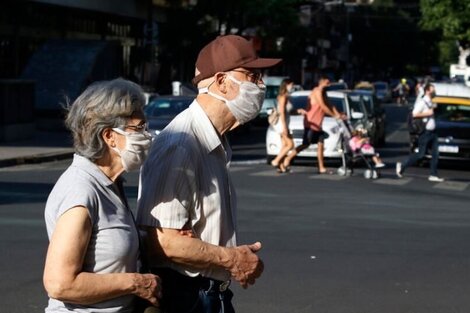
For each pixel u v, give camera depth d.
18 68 56.16
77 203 5.22
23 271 13.09
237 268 5.86
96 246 5.31
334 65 145.12
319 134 28.66
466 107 35.09
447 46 158.62
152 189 5.72
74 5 59.25
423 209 21.20
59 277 5.14
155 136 5.91
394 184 26.89
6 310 11.09
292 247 15.50
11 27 54.66
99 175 5.39
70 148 35.97
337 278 13.26
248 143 45.06
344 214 19.67
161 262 5.81
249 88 5.89
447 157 33.03
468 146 32.84
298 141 31.22
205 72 5.94
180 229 5.73
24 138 39.81
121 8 67.38
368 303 11.88
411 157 29.03
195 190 5.80
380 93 116.06
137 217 5.78
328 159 32.25
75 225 5.20
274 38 76.75
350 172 28.77
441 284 13.10
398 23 162.38
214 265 5.80
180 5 70.25
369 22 162.88
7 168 29.70
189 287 5.86
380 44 162.00
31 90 40.34
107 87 5.39
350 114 35.44
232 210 6.08
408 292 12.55
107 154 5.42
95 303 5.32
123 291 5.34
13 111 38.72
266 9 71.81
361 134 28.50
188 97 34.28
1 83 37.53
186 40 68.81
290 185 25.19
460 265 14.51
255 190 23.70
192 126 5.89
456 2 66.50
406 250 15.61
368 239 16.56
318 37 114.00
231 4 68.00
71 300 5.21
